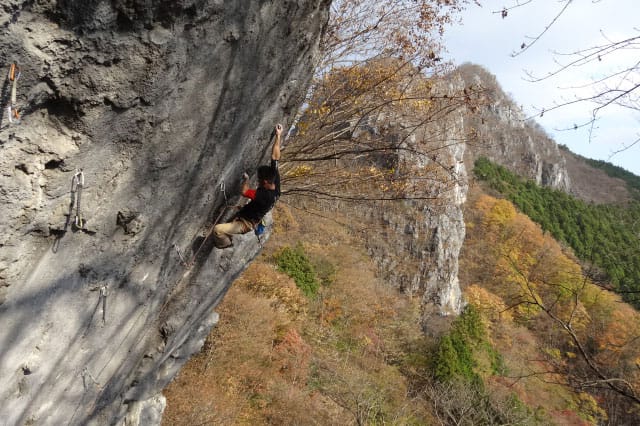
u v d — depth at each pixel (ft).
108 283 11.78
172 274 14.99
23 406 10.67
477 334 82.99
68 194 9.35
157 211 12.09
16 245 8.66
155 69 9.31
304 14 12.81
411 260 103.60
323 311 73.92
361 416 42.19
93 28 7.81
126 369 15.74
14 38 6.88
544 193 202.49
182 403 40.98
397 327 85.81
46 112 8.31
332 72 28.04
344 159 29.66
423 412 54.90
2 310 9.04
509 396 50.83
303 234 84.23
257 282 64.75
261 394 49.19
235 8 10.23
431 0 26.25
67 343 11.23
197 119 11.43
